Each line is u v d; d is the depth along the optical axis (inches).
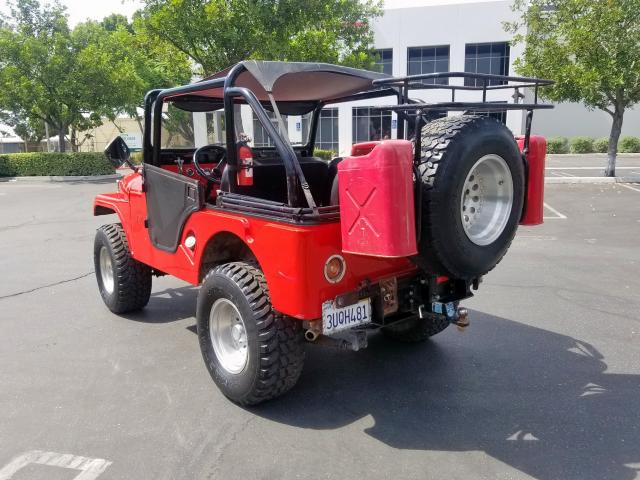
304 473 119.7
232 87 144.9
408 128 183.3
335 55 653.9
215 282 146.3
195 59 641.0
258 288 139.3
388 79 154.3
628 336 195.3
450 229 122.4
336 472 119.9
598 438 130.9
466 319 150.1
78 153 947.3
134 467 122.6
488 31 1173.1
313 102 215.3
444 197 119.8
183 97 185.6
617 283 260.4
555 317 215.8
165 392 159.0
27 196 697.6
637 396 151.2
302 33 649.0
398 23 1211.2
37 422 142.6
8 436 136.0
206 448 129.8
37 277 294.4
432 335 187.3
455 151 120.4
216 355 154.3
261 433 136.0
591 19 606.2
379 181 111.4
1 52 890.1
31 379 168.7
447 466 121.2
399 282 147.1
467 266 130.0
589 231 386.9
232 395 148.2
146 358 183.8
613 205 497.7
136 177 205.3
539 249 334.0
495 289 254.1
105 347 193.9
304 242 124.5
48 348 193.6
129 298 219.6
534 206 155.9
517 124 1187.3
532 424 138.0
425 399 152.5
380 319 142.8
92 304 244.5
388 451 127.3
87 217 516.1
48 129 1096.8
